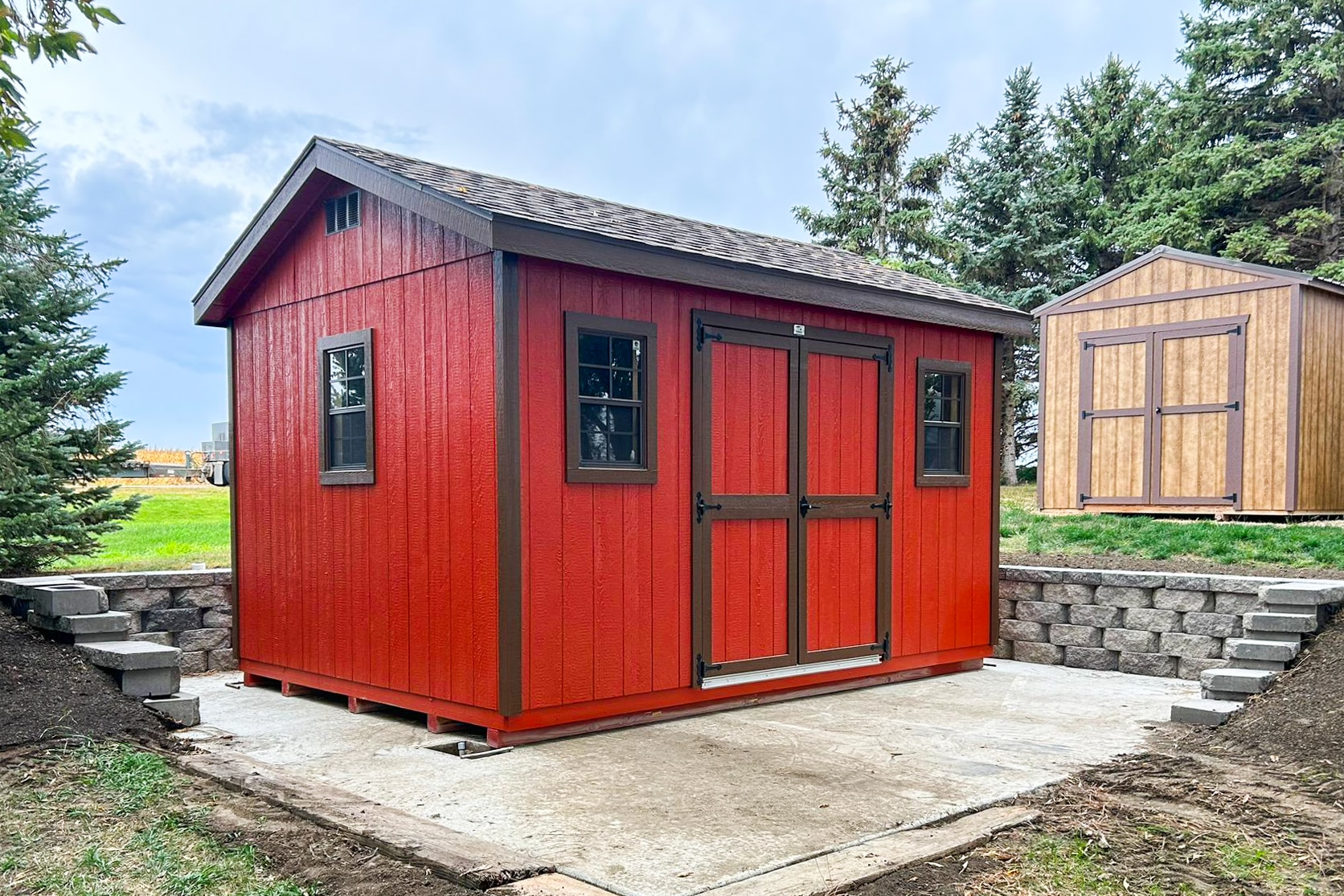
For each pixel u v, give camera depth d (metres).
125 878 3.24
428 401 6.01
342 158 6.30
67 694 5.40
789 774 4.94
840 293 7.09
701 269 6.21
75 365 9.58
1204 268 12.53
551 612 5.65
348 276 6.73
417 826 3.76
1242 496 12.09
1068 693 7.34
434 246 5.97
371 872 3.35
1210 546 9.91
